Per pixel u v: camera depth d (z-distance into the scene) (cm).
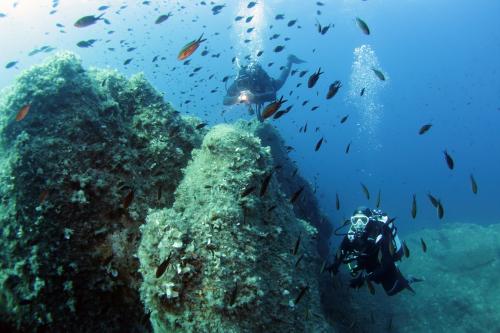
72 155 303
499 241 1020
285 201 394
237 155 327
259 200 324
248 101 721
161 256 242
